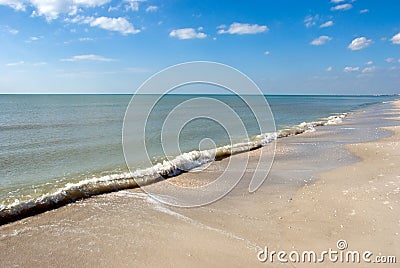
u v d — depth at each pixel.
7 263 5.29
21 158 13.87
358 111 51.53
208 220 7.17
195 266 5.27
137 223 6.97
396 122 30.33
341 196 8.37
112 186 9.41
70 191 8.53
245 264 5.31
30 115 36.97
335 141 18.41
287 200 8.44
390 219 6.78
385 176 10.12
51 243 6.02
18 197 8.89
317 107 67.06
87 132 22.31
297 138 19.81
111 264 5.30
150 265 5.29
